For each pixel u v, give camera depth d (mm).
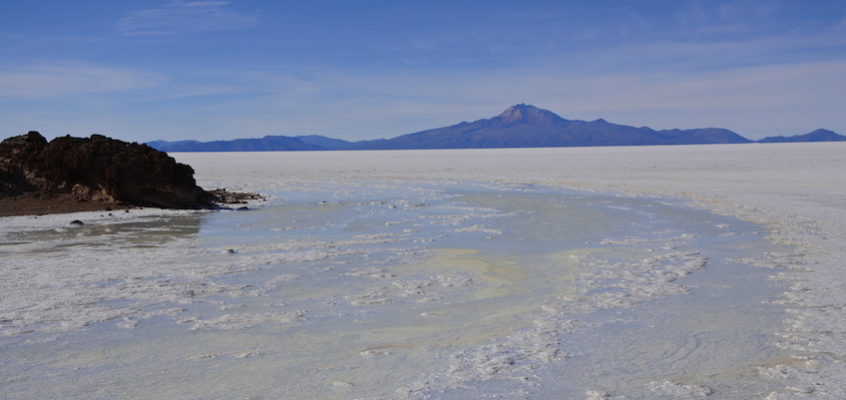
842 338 7312
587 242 15297
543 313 8547
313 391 5723
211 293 9797
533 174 49156
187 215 22531
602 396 5527
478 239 15883
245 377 6102
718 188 32281
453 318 8328
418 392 5664
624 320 8156
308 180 44906
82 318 8250
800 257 12977
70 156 26281
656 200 26594
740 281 10617
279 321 8180
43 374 6180
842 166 51250
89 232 17672
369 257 13227
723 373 6172
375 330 7770
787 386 5805
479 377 6055
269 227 18703
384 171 58750
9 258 13062
